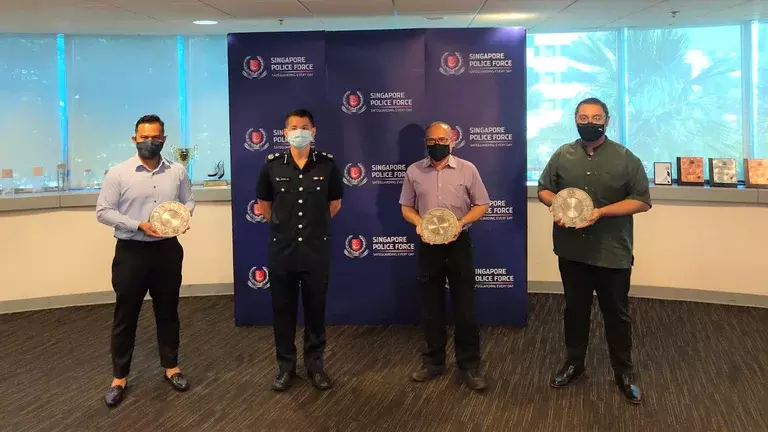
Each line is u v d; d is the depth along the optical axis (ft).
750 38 15.81
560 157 9.75
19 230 15.03
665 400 9.44
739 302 14.88
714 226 14.96
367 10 14.08
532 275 16.56
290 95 12.91
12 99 16.67
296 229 9.61
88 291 15.88
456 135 12.84
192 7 13.58
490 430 8.50
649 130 16.83
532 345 12.09
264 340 12.66
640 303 15.29
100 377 10.75
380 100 12.85
